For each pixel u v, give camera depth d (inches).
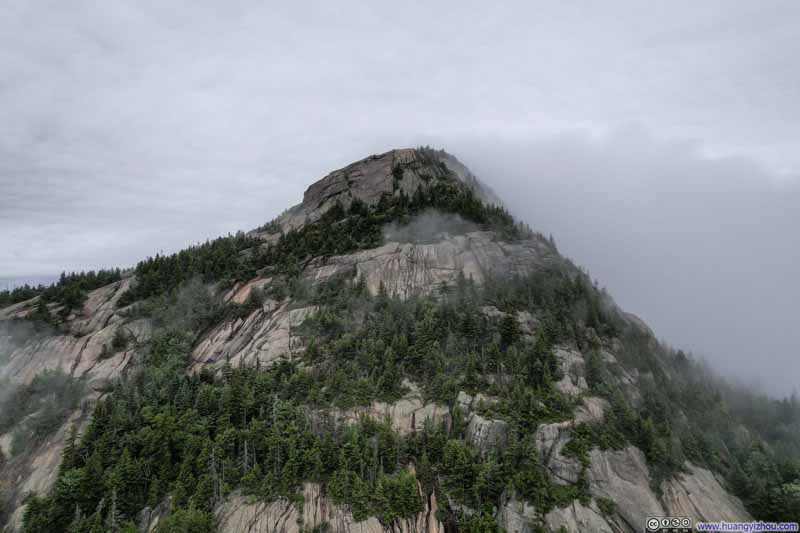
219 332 4616.1
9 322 4709.6
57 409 3678.6
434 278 4911.4
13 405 3740.2
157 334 4559.5
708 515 2950.3
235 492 2699.3
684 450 3459.6
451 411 3344.0
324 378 3550.7
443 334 3939.5
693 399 4414.4
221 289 5221.5
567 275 5113.2
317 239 5674.2
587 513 2726.4
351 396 3366.1
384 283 4859.7
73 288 5305.1
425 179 7081.7
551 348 3833.7
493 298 4471.0
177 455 2967.5
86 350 4475.9
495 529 2630.4
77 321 4909.0
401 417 3289.9
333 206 6584.6
